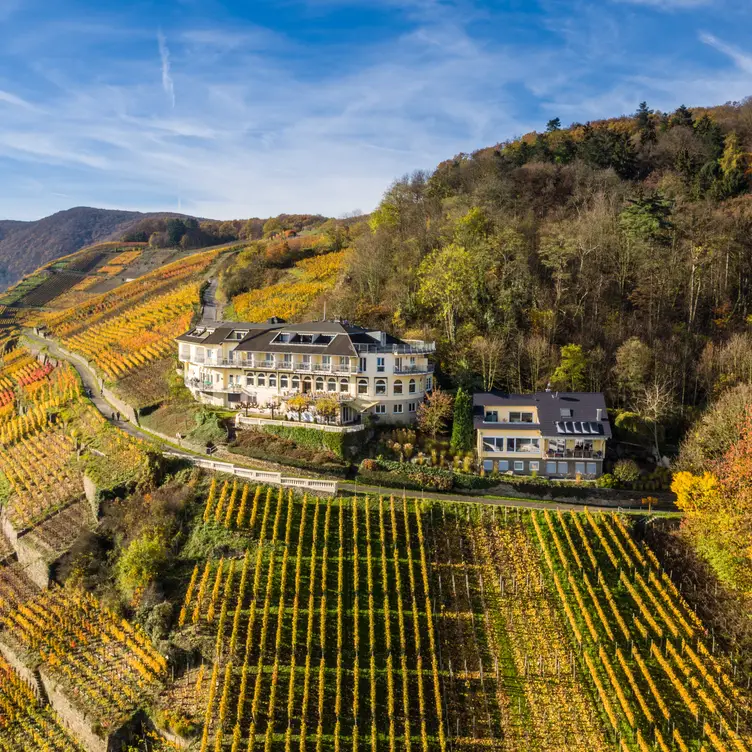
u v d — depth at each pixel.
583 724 42.62
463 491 63.81
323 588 49.66
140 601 51.47
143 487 64.88
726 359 76.25
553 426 67.25
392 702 42.47
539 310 85.75
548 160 134.38
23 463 84.12
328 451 67.19
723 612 50.38
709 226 96.19
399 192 131.38
